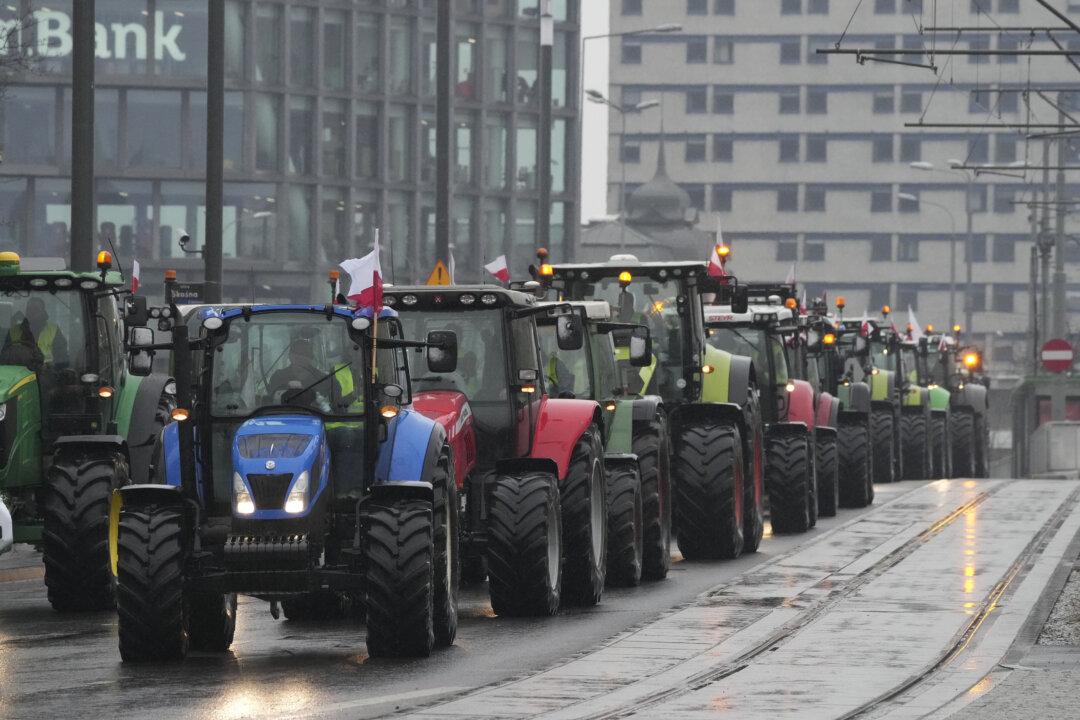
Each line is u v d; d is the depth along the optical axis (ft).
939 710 89.35
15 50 349.61
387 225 651.25
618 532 152.25
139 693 95.40
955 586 148.66
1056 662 106.42
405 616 107.96
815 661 107.04
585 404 143.43
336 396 112.68
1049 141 604.49
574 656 110.11
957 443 382.83
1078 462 456.86
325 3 632.38
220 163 204.44
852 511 251.80
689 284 181.78
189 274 611.88
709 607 135.13
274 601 118.52
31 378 142.82
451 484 118.21
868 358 316.19
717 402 182.19
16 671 105.50
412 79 654.53
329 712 87.92
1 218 596.29
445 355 120.78
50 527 137.80
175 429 114.32
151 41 607.37
